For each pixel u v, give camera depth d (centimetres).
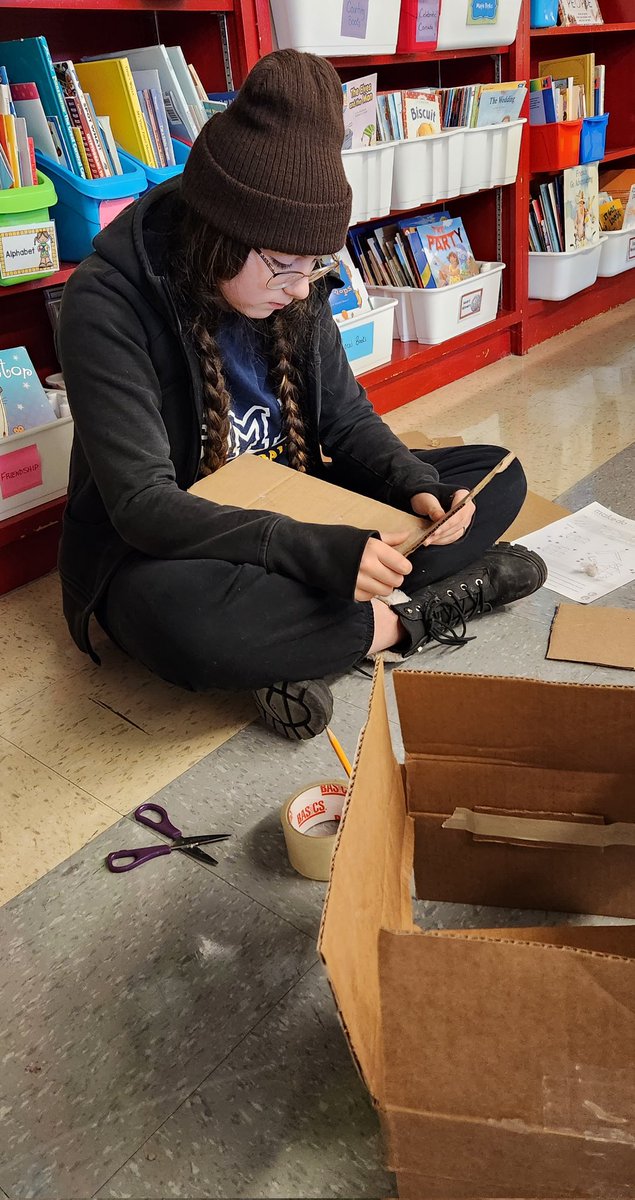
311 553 120
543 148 298
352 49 220
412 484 146
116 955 105
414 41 238
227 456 146
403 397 278
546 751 93
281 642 127
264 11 207
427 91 250
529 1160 66
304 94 110
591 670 146
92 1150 86
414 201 256
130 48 217
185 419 140
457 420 263
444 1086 64
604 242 346
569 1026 60
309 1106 88
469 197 308
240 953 104
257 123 111
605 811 96
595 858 100
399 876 88
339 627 131
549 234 316
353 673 153
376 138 237
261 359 147
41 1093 91
